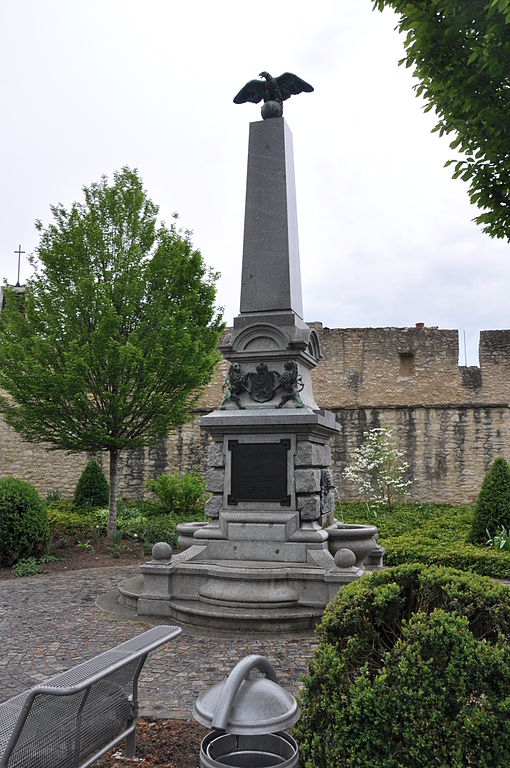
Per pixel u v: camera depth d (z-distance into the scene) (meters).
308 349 9.44
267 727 2.91
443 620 3.07
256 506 8.58
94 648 6.70
